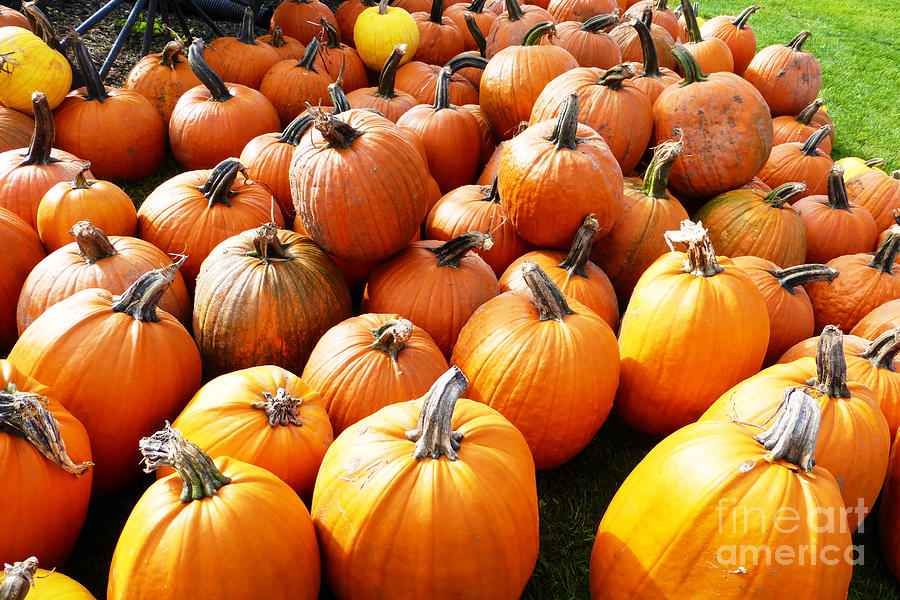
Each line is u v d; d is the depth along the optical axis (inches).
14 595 61.6
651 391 117.0
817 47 459.8
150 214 138.9
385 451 79.9
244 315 114.6
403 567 76.2
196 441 89.6
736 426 84.7
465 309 123.6
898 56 458.9
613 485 118.1
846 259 155.0
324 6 255.3
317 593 81.7
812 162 196.7
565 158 129.6
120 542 74.3
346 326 111.2
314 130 123.6
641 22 177.5
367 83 232.2
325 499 81.9
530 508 81.8
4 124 164.6
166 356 100.1
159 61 199.2
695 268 113.8
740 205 156.3
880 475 94.2
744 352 111.5
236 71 208.8
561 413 104.8
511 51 177.8
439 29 234.5
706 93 159.0
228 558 70.7
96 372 95.0
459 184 183.6
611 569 87.4
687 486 78.7
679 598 78.8
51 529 82.7
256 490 75.8
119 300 101.3
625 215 147.3
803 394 77.6
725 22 276.4
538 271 105.5
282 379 97.6
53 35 175.6
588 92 156.5
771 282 135.8
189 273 137.5
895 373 108.4
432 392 77.9
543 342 104.7
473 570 76.5
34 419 78.7
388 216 117.4
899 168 279.7
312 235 122.5
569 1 238.8
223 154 176.2
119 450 99.3
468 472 77.4
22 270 128.8
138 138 178.1
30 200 144.5
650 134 163.3
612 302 135.0
